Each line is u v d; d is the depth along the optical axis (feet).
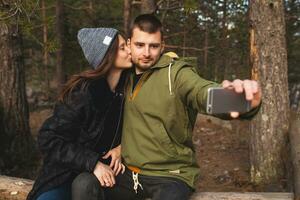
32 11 17.57
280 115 19.97
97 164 8.97
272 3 19.58
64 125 8.83
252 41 20.21
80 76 9.02
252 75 20.35
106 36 8.96
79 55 41.50
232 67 39.42
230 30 36.11
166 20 34.42
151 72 8.83
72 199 8.96
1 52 23.66
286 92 20.06
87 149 8.98
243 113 7.17
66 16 40.52
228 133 29.35
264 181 19.99
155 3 23.31
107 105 9.09
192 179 9.20
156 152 8.91
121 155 9.49
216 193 11.51
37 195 9.29
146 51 8.74
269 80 19.88
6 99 23.81
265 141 20.04
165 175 9.05
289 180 18.67
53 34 39.47
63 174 9.20
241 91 6.81
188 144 9.21
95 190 8.91
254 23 20.06
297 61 40.47
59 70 39.19
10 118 23.79
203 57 39.73
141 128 8.92
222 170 22.63
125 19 27.22
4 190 13.25
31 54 48.06
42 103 47.78
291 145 18.54
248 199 11.23
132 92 9.09
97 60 8.98
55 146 8.85
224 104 7.08
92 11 40.98
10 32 23.39
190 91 8.01
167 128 8.74
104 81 9.04
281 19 19.81
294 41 38.91
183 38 35.73
